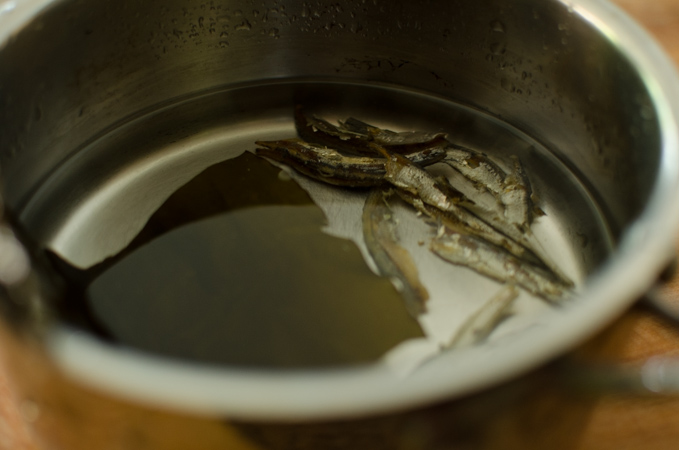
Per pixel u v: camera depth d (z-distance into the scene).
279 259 0.31
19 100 0.30
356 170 0.33
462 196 0.33
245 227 0.32
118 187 0.33
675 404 0.29
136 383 0.20
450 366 0.20
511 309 0.30
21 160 0.31
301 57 0.36
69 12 0.30
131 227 0.32
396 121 0.36
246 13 0.34
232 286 0.31
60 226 0.32
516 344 0.21
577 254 0.32
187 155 0.34
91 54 0.32
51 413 0.24
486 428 0.22
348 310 0.30
